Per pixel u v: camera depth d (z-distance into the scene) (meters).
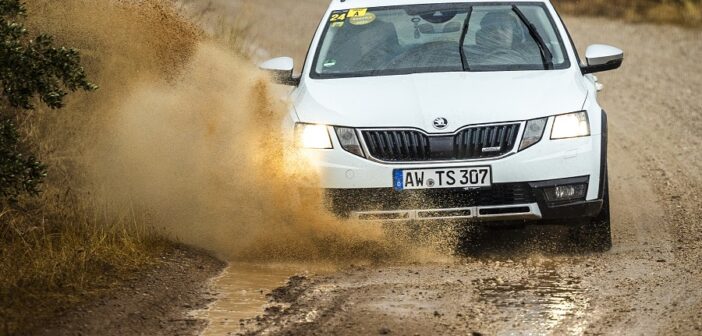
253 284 13.94
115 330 11.88
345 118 15.51
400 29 18.14
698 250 15.32
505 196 15.17
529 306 12.45
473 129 15.23
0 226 14.96
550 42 17.70
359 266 14.92
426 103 15.59
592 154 15.40
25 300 12.33
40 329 11.62
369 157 15.25
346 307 12.59
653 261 14.73
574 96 15.88
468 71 17.02
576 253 15.71
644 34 54.19
